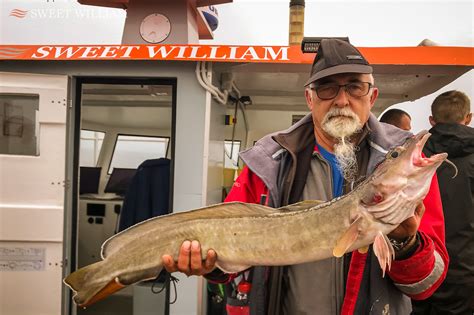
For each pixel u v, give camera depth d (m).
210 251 1.76
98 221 5.27
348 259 1.78
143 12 3.67
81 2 3.82
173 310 3.27
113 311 4.80
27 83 3.38
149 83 3.47
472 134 3.12
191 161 3.30
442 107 3.48
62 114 3.37
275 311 1.80
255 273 1.87
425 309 3.27
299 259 1.67
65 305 3.41
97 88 4.97
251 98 4.83
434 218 1.83
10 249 3.36
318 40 3.08
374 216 1.51
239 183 2.11
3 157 3.37
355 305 1.73
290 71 3.49
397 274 1.69
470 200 3.11
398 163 1.48
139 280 1.87
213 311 3.71
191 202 3.30
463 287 3.08
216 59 3.14
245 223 1.76
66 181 3.43
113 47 3.26
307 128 2.01
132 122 5.86
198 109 3.30
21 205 3.37
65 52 3.27
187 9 3.66
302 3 4.05
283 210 1.74
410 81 3.84
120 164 5.87
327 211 1.63
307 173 1.92
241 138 5.20
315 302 1.79
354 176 1.83
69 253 3.48
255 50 3.17
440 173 3.19
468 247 3.08
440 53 3.04
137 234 1.90
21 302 3.36
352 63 1.79
